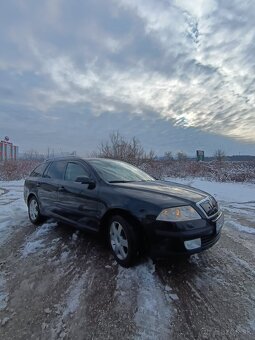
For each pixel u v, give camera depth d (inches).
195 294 120.0
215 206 152.9
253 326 100.7
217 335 96.2
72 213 176.9
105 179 166.4
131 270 138.3
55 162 218.4
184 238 124.5
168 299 116.0
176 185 175.3
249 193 435.8
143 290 122.0
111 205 145.8
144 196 140.3
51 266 148.1
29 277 136.8
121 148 774.5
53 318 105.7
